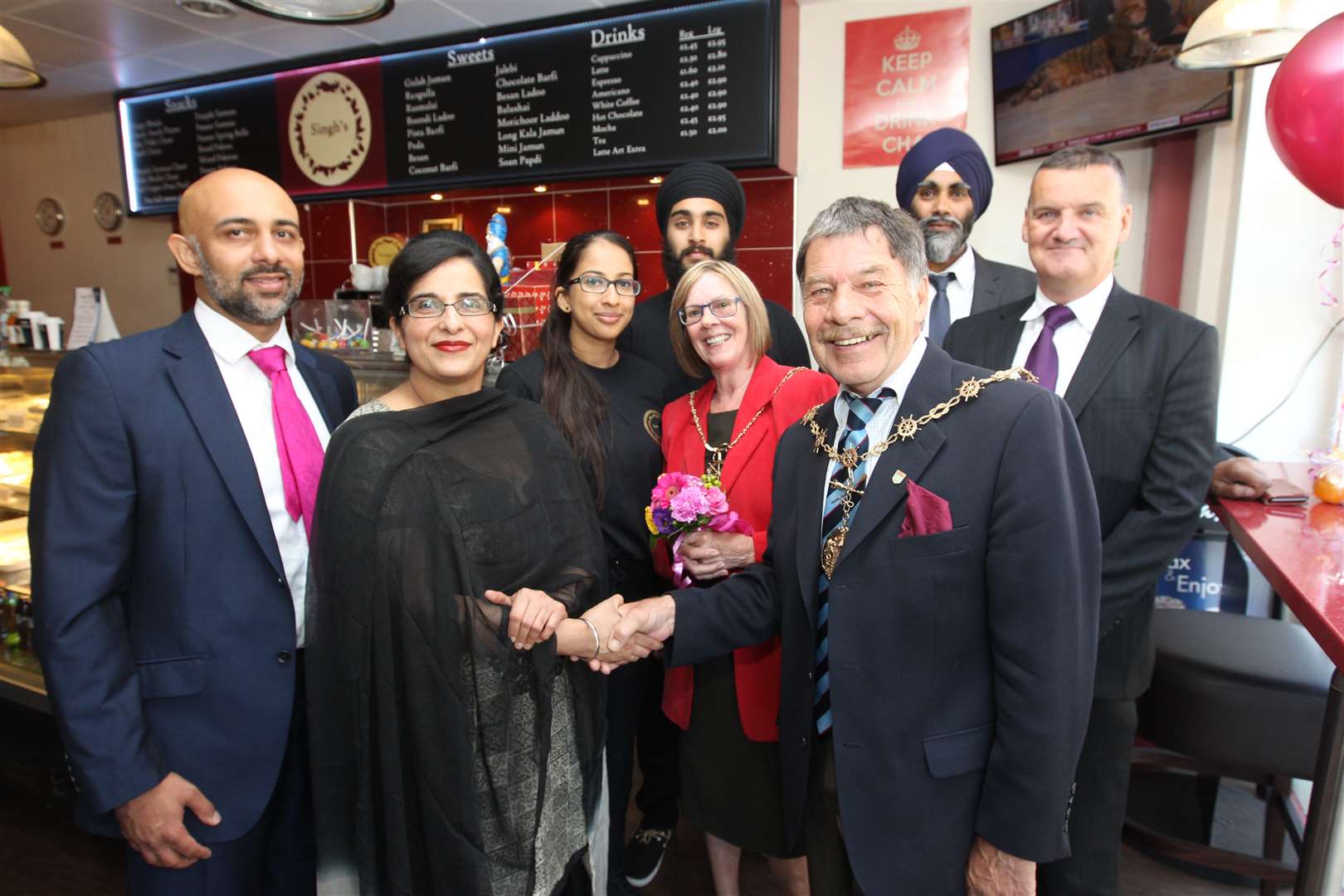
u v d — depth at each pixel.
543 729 1.12
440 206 4.03
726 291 1.49
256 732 1.17
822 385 1.50
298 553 1.24
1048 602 0.94
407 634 1.04
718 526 1.37
